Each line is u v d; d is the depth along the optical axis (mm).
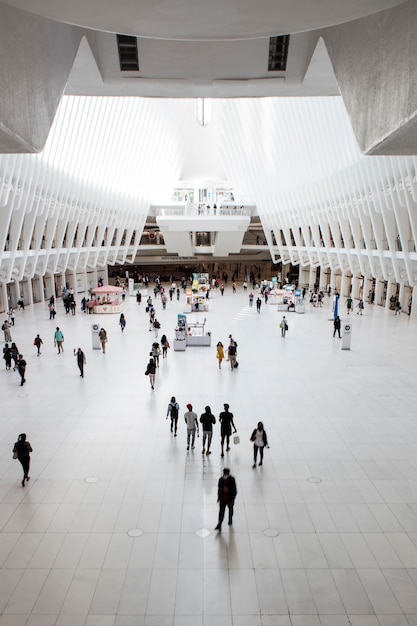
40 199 27391
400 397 14602
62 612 6270
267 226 47219
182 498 8961
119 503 8789
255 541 7727
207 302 35000
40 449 11000
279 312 31969
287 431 12000
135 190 40469
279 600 6484
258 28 5918
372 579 6895
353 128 8344
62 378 16500
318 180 33219
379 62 6789
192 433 10867
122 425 12406
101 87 10914
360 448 11062
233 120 38469
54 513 8469
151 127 36219
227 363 18594
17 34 6305
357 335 24047
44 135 8000
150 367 15242
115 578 6887
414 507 8711
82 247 39125
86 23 5770
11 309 29594
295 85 10781
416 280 26984
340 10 5324
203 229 45531
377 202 27547
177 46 9562
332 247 38875
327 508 8656
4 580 6852
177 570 7051
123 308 33531
